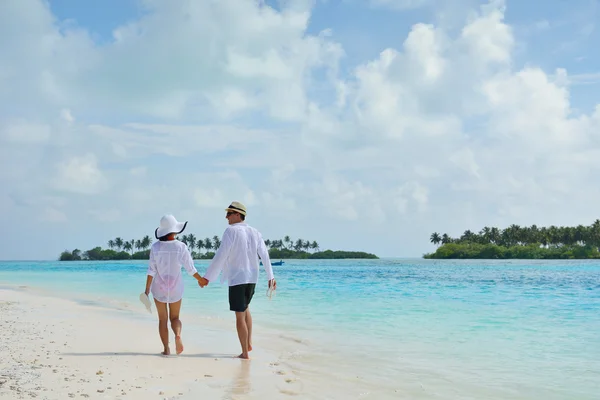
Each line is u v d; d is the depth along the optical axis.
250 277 7.16
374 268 78.94
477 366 6.55
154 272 7.17
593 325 10.33
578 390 5.43
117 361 6.34
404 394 5.23
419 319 11.45
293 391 5.21
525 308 13.91
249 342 7.42
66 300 16.58
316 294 19.41
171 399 4.72
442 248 191.12
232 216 7.34
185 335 9.09
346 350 7.64
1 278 39.25
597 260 160.12
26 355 6.48
